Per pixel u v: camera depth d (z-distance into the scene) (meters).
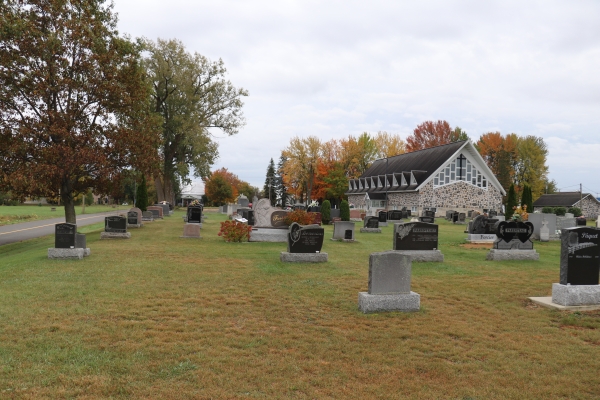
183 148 53.16
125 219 21.72
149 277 11.98
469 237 23.11
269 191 108.62
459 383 5.87
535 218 23.81
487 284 11.87
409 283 9.22
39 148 20.61
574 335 7.80
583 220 30.78
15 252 21.00
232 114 54.59
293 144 77.56
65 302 9.31
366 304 8.86
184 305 9.29
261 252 17.12
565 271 9.48
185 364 6.25
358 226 33.75
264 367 6.24
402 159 65.00
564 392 5.66
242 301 9.64
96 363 6.22
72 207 23.94
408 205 53.91
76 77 22.33
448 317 8.73
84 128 21.77
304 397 5.43
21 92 21.00
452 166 52.97
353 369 6.25
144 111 26.92
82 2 22.72
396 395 5.52
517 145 82.94
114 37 23.98
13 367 6.05
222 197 85.75
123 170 24.25
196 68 51.50
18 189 20.92
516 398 5.50
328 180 74.56
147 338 7.25
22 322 7.93
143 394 5.40
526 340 7.50
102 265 13.59
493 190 54.88
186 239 21.58
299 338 7.41
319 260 14.80
